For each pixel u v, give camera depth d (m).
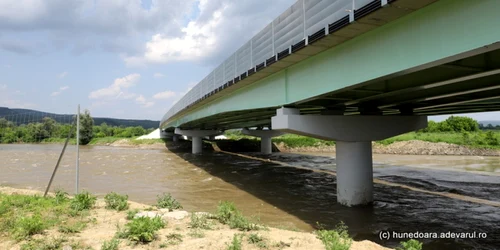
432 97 16.27
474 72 10.80
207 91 30.41
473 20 7.52
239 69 20.97
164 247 8.02
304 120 16.80
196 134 65.31
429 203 18.44
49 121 60.78
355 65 11.80
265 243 8.52
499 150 56.31
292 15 14.03
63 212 11.69
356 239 12.50
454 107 23.00
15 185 26.92
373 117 18.12
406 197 20.08
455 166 38.38
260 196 21.33
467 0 7.66
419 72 11.34
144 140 94.06
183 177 31.06
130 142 94.75
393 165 39.91
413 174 31.28
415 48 9.16
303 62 15.49
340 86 12.66
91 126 107.44
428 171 33.59
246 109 22.91
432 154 58.59
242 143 76.19
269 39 16.41
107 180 29.64
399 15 9.39
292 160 48.06
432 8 8.59
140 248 7.93
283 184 26.00
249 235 9.24
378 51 10.63
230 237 8.98
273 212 16.95
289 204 18.72
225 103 28.11
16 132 67.50
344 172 18.08
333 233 9.60
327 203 18.67
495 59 9.64
